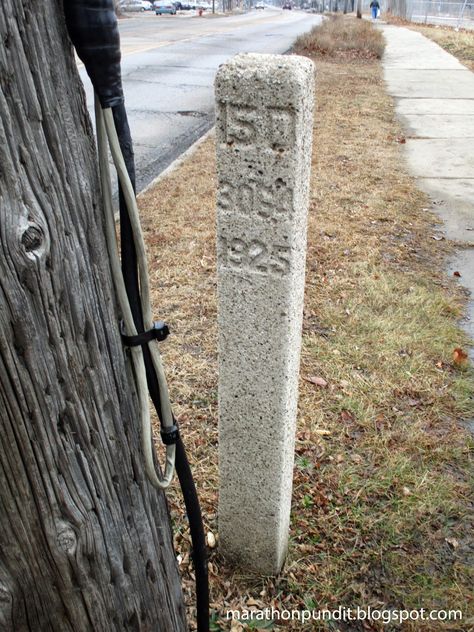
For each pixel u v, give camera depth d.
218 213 1.76
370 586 2.30
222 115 1.65
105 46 1.09
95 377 1.20
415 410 3.20
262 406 1.98
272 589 2.28
